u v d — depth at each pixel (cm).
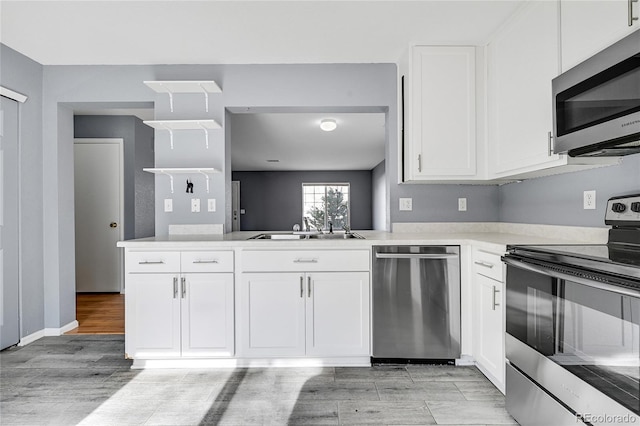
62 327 316
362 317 245
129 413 191
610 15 150
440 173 269
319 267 245
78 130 472
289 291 245
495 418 184
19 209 286
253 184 1032
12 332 281
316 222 1032
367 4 221
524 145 217
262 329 245
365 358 248
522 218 275
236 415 188
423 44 269
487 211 313
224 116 308
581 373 133
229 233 322
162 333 245
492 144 259
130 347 245
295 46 276
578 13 170
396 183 311
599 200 197
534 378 162
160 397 207
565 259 144
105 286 475
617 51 141
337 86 308
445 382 222
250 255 244
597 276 125
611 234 185
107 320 358
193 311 245
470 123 269
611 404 119
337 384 221
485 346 219
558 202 232
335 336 245
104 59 297
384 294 243
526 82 214
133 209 475
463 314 242
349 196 1021
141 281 245
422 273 242
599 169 196
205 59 298
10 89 276
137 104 317
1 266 272
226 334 245
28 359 261
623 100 137
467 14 232
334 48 280
